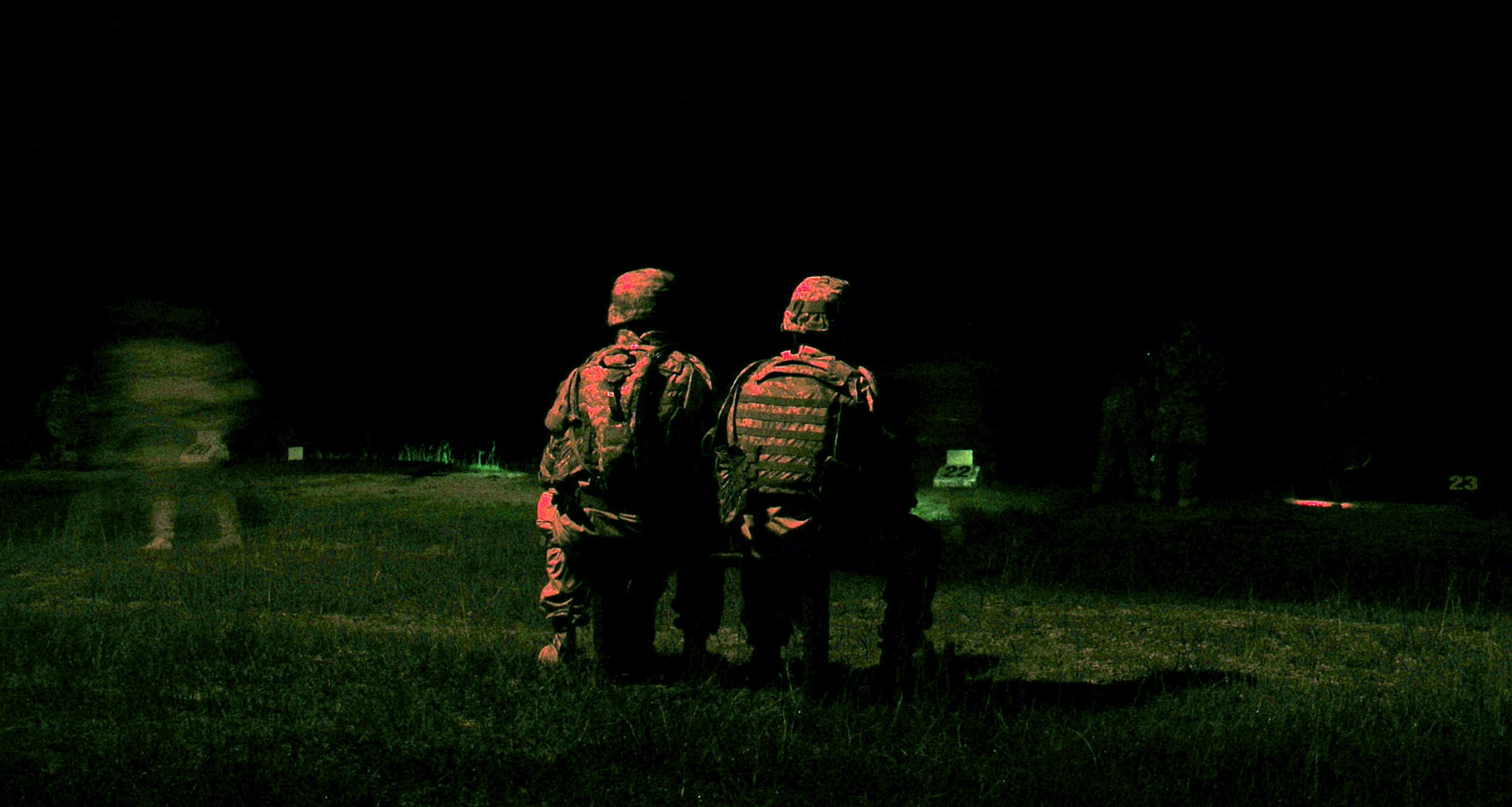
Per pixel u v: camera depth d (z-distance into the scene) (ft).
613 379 18.78
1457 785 14.92
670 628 25.32
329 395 78.18
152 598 28.43
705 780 14.75
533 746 15.90
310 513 46.47
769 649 19.70
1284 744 16.20
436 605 27.94
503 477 62.49
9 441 65.67
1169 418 54.85
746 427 18.31
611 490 18.75
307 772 14.61
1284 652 23.67
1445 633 25.61
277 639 22.07
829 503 18.15
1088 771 15.23
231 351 42.93
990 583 32.09
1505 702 18.58
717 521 19.69
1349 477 59.00
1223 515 51.39
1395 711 18.17
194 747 15.58
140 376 38.93
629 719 16.81
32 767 14.57
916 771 14.98
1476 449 61.46
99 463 57.16
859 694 18.58
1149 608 28.58
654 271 19.66
